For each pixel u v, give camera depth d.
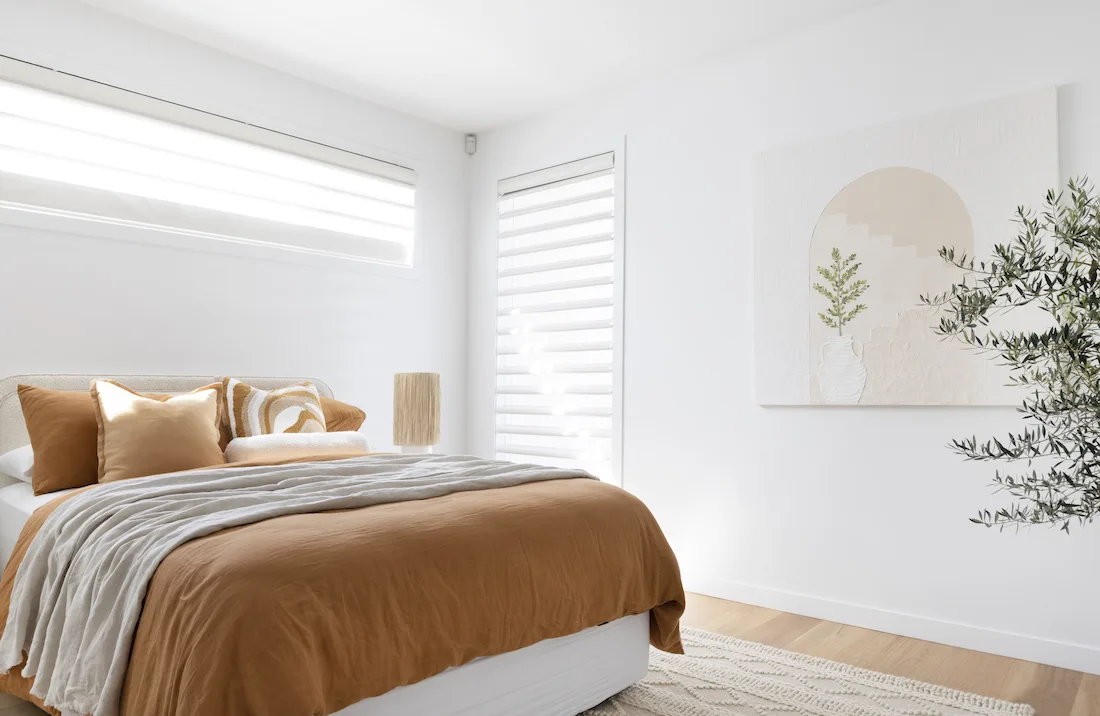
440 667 1.84
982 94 3.07
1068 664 2.79
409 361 4.68
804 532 3.51
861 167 3.35
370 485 2.31
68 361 3.29
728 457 3.78
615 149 4.30
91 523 2.04
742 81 3.79
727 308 3.80
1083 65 2.84
